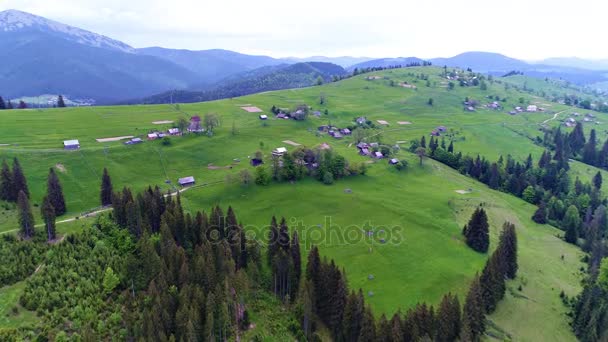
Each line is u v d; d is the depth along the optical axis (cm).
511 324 11238
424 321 9588
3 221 13488
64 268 10556
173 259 10856
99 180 18150
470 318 9825
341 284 10388
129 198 13625
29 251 11188
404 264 13388
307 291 10512
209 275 10425
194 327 9119
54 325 9025
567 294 12975
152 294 9688
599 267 13700
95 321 9312
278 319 10794
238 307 10450
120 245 11900
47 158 18875
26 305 9394
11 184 14788
